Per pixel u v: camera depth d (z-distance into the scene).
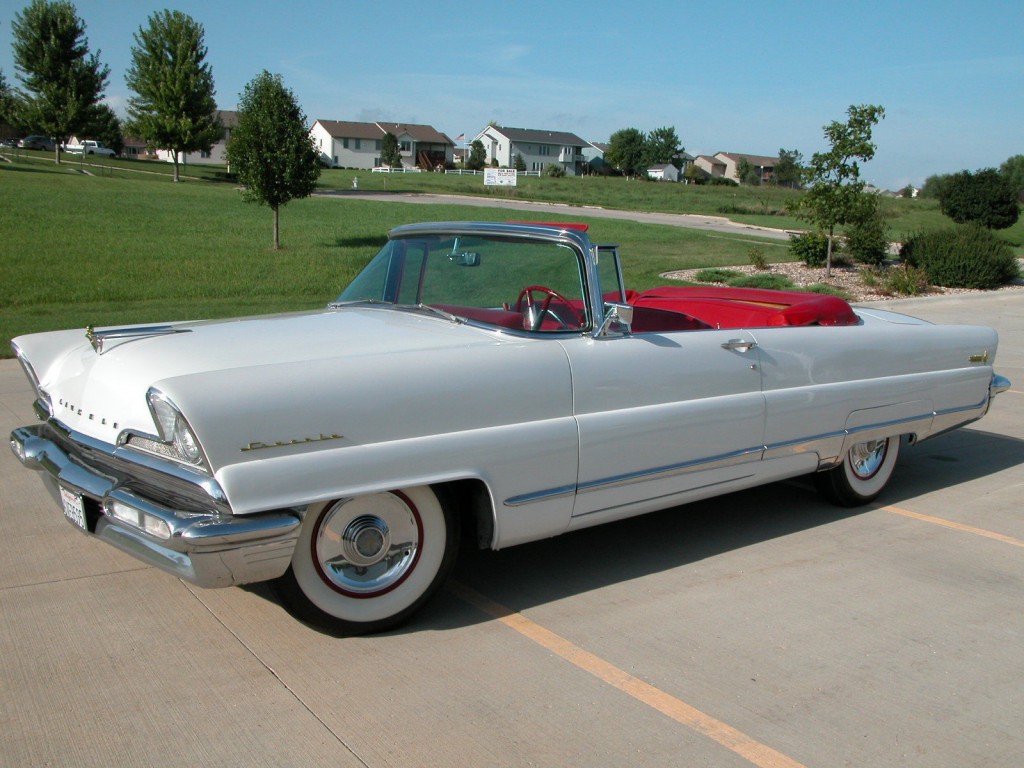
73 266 17.72
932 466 6.38
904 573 4.29
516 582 4.07
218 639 3.43
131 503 3.06
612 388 3.85
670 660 3.34
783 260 23.66
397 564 3.47
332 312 4.33
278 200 21.50
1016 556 4.56
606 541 4.67
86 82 49.50
